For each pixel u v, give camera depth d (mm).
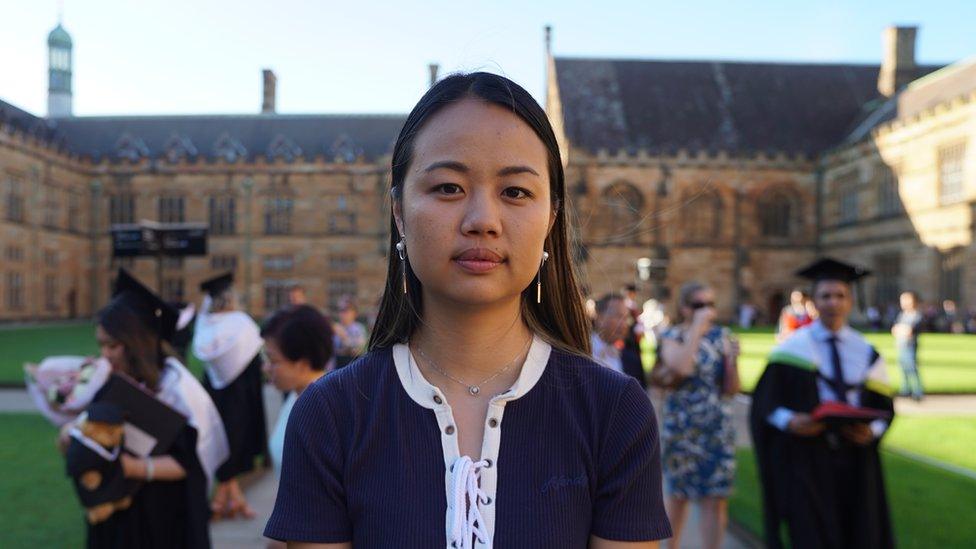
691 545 6609
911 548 6105
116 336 4203
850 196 49562
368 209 54812
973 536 6406
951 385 17047
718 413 5891
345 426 1603
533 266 1527
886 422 5141
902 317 15758
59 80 69500
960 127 39094
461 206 1485
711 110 54719
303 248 54750
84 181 54750
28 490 8133
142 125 58500
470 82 1560
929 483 8320
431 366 1653
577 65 55875
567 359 1684
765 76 57250
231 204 55000
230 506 7574
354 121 58625
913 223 42750
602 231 48250
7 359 22953
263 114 59125
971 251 38062
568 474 1533
